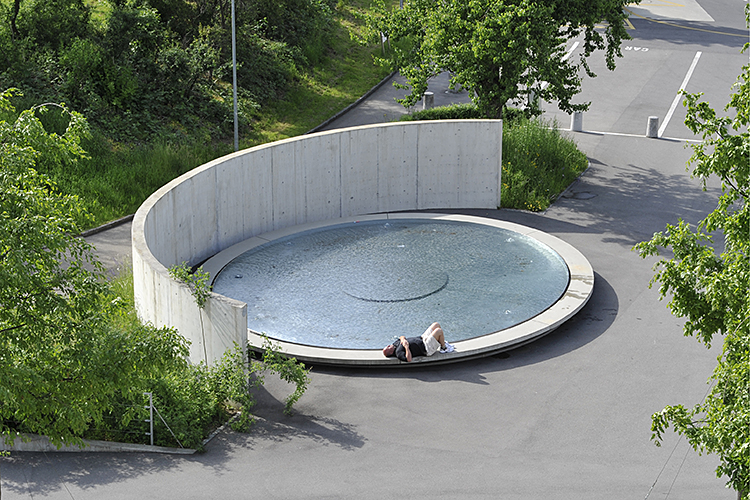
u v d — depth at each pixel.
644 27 46.44
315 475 10.89
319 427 12.35
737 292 7.93
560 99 25.19
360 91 35.22
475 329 15.34
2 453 10.24
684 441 11.98
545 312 16.03
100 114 26.50
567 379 14.02
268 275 17.80
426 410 12.94
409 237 20.48
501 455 11.55
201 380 12.58
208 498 10.20
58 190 21.97
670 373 14.24
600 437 12.09
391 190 23.00
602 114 32.88
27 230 8.38
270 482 10.68
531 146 25.67
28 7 28.67
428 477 10.90
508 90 23.89
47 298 8.80
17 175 8.61
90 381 9.07
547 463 11.33
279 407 12.99
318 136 21.23
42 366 9.08
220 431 12.16
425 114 30.42
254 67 32.75
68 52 26.91
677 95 35.06
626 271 19.03
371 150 22.34
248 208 20.11
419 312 16.05
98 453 11.42
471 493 10.49
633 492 10.59
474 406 13.06
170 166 24.89
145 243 15.34
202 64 30.00
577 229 21.84
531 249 19.67
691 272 8.80
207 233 19.03
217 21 33.06
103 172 23.67
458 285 17.38
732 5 53.03
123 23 28.59
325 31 39.31
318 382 13.88
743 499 7.42
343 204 22.31
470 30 23.89
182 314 13.83
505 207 23.70
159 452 11.48
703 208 23.44
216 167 18.88
